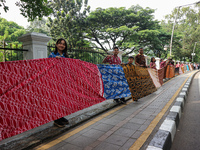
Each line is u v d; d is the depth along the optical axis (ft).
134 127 9.36
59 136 8.31
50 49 16.07
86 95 10.93
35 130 8.71
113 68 14.42
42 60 8.31
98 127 9.48
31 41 13.64
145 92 17.63
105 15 72.54
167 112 12.09
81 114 11.51
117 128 9.27
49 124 9.68
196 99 18.62
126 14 75.61
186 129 10.14
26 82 7.39
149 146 6.63
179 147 7.96
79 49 21.58
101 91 12.75
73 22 66.69
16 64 7.15
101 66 13.26
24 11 18.83
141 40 76.95
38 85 7.89
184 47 154.20
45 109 8.05
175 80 35.55
